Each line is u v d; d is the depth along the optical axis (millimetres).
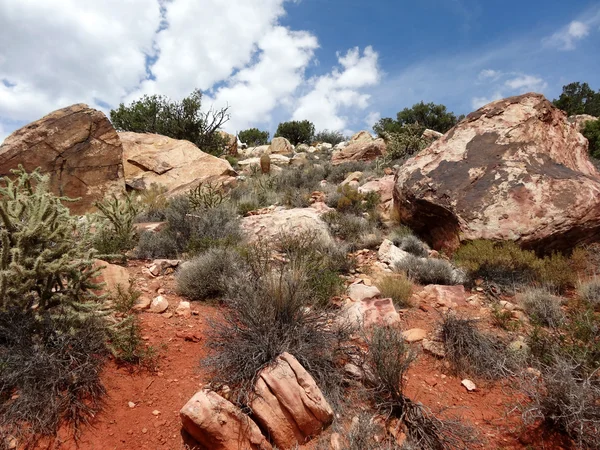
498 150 8078
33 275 3041
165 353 3582
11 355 2869
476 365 3643
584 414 2789
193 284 4934
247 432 2605
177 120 25922
